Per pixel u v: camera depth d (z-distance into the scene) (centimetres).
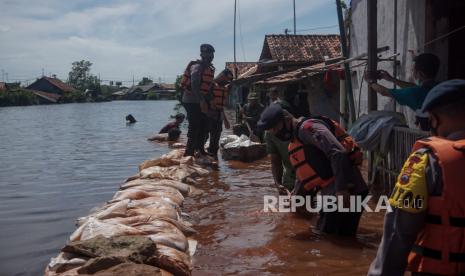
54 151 1375
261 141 1173
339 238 483
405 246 224
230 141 1189
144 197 578
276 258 434
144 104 7988
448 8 700
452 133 226
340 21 965
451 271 218
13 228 570
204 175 870
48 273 373
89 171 989
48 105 7969
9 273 429
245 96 3053
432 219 221
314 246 462
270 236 497
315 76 1365
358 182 475
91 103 9194
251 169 934
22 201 717
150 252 384
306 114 1477
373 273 234
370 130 658
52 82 9381
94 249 381
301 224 535
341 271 401
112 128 2359
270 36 2142
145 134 1933
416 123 566
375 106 721
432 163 220
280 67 1989
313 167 471
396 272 228
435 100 227
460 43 704
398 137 622
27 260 461
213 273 403
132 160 1146
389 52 857
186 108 1000
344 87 1112
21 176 943
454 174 213
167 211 513
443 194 215
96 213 532
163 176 736
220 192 719
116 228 429
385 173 672
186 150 1005
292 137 480
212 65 1009
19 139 1808
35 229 565
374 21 681
